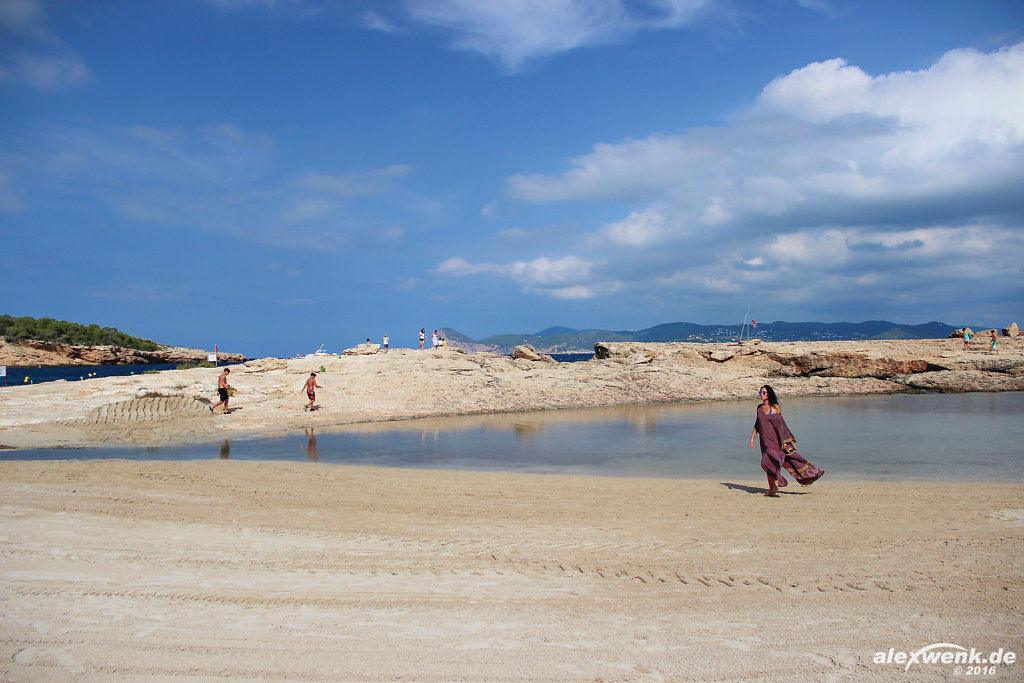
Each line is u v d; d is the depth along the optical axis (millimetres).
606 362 38000
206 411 24453
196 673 5012
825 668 5098
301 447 18281
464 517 9914
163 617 6047
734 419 24797
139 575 7152
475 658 5273
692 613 6184
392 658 5270
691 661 5215
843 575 7188
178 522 9406
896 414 25188
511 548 8250
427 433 21141
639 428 22312
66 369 105938
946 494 11461
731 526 9320
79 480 12500
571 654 5344
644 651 5398
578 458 16531
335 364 33000
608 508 10539
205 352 138375
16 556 7758
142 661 5195
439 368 33188
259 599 6500
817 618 6047
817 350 38000
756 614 6145
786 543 8422
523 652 5379
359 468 14539
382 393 28500
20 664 5145
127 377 28438
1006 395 32250
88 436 19875
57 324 118312
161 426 21734
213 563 7578
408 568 7457
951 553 7941
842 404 29516
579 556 7922
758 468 15156
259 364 31844
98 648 5422
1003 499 10992
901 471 14281
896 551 8039
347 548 8219
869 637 5641
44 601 6410
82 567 7395
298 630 5789
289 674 5004
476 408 27016
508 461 16094
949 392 33969
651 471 14789
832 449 17234
